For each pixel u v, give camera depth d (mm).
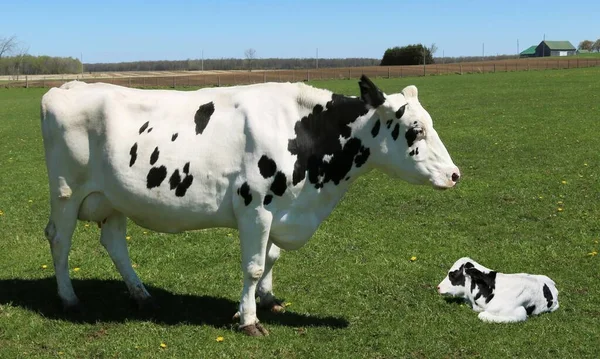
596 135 22000
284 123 6941
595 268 9352
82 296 8453
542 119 26891
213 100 7176
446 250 10391
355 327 7441
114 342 6961
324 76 79062
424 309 7945
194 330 7285
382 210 13125
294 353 6734
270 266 7797
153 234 11523
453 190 14578
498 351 6754
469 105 34531
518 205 13133
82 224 12328
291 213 7082
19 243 11242
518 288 7637
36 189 16141
